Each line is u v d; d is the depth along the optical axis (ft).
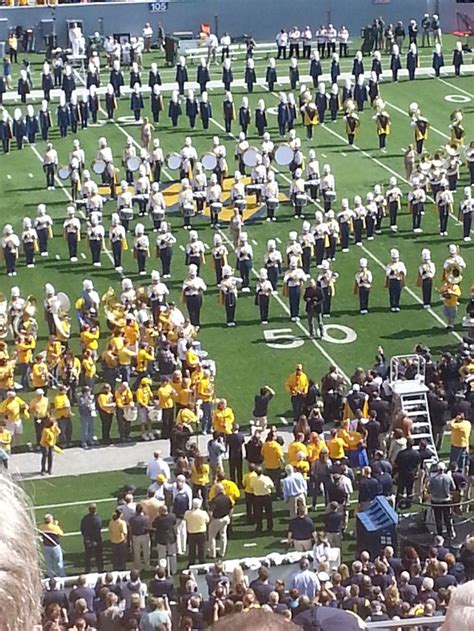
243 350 137.49
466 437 106.22
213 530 96.99
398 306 147.74
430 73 248.73
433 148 206.59
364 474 98.32
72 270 159.22
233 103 227.81
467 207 167.32
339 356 136.36
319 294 138.82
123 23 266.36
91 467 113.60
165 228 155.02
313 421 111.14
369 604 72.69
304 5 274.36
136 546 94.22
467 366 119.34
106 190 184.44
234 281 143.43
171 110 214.69
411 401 112.98
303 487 98.17
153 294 140.67
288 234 169.99
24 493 10.18
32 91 236.02
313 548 92.32
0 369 122.21
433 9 277.44
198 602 75.41
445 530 96.32
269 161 186.09
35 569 9.91
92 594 78.54
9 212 179.22
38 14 261.44
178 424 111.24
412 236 168.86
